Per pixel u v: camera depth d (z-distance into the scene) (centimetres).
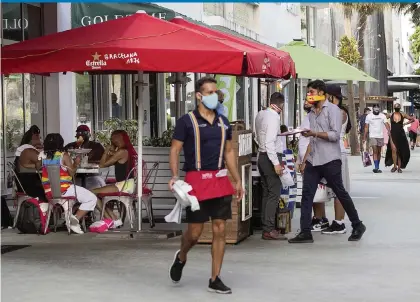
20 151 1516
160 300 920
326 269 1119
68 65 1244
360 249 1298
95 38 1266
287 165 1608
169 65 1227
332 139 1343
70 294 948
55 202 1445
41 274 1068
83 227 1473
